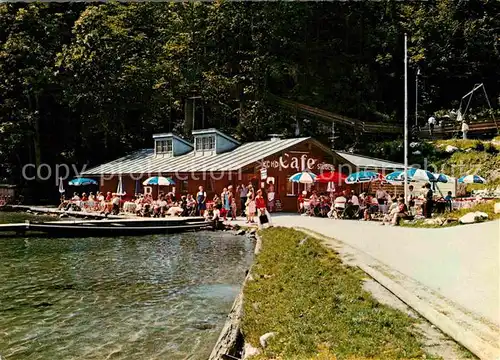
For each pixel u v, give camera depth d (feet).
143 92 181.88
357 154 154.40
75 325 34.09
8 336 31.78
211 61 194.80
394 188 125.29
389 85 219.41
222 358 24.29
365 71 206.39
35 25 190.60
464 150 155.94
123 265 57.62
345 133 182.19
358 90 205.57
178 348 29.45
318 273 36.63
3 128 171.53
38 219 120.88
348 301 27.99
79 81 177.68
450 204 88.63
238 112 191.31
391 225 77.46
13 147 174.70
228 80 185.78
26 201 173.78
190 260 60.95
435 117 197.36
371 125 182.80
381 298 28.63
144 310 37.78
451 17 222.89
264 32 193.88
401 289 28.53
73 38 195.00
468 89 218.38
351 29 216.74
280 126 182.29
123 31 182.91
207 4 198.29
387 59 207.31
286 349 21.80
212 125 191.01
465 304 25.45
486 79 217.56
